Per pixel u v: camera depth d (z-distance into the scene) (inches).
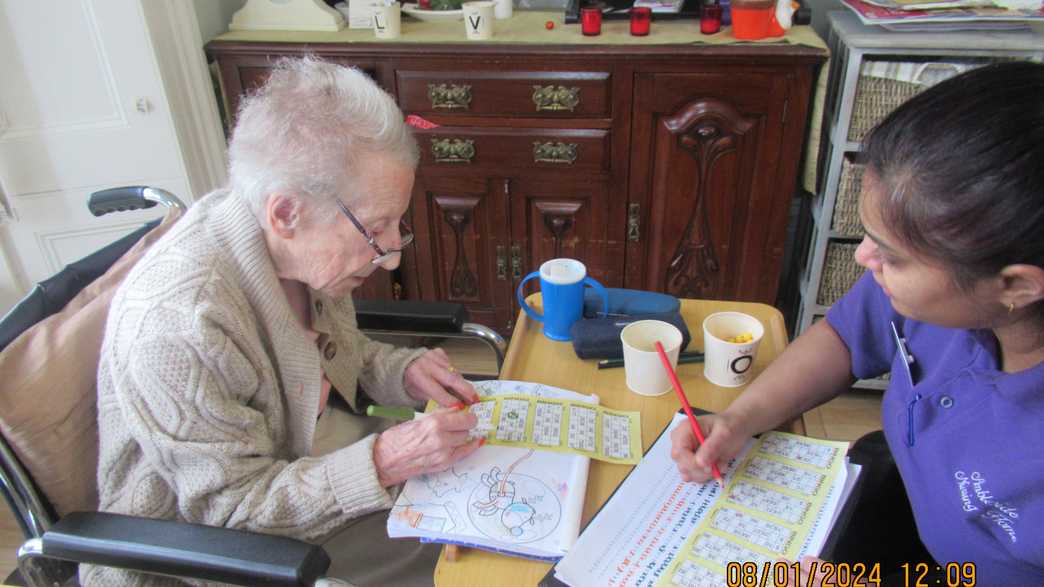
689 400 37.4
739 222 73.4
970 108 20.9
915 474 30.8
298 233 33.2
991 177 20.3
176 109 68.6
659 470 32.0
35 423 31.8
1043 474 25.0
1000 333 26.5
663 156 70.8
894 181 22.4
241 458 33.1
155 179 69.6
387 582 38.2
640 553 27.7
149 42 63.7
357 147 31.2
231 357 32.5
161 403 31.2
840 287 75.4
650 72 66.6
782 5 65.9
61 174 66.6
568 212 75.3
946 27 61.9
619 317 42.6
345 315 43.5
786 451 32.8
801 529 28.5
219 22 78.2
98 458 34.6
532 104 69.6
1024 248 20.8
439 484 31.7
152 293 32.1
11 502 33.1
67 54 62.5
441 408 36.9
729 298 78.0
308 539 33.3
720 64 65.3
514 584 27.4
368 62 69.9
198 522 33.3
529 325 45.3
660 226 74.9
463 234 78.5
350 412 46.1
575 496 30.7
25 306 36.9
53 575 34.3
